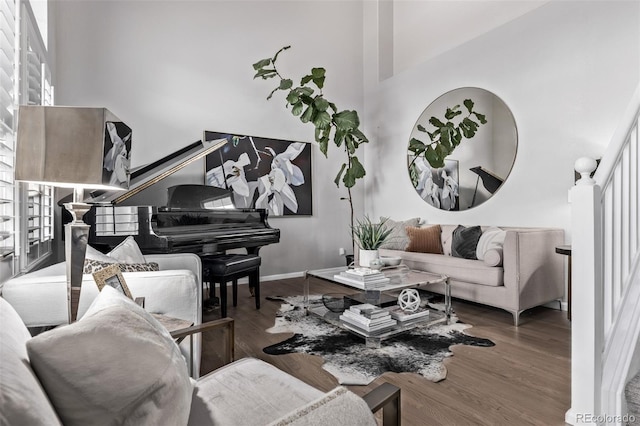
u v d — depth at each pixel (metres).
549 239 3.26
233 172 4.56
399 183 5.30
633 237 1.77
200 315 1.76
